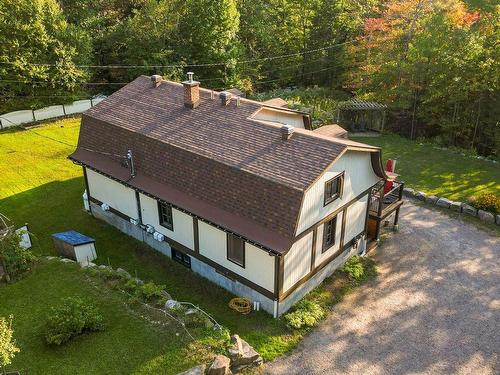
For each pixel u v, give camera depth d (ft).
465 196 86.94
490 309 58.80
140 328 51.24
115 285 59.00
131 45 144.05
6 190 88.94
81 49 131.75
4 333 41.98
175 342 49.19
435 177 95.40
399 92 117.19
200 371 45.55
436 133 123.44
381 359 50.83
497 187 90.38
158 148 65.57
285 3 162.20
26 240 70.64
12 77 119.85
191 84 68.33
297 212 50.47
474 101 109.91
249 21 165.07
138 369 45.93
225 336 49.98
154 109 73.31
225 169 57.36
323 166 52.70
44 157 103.45
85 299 56.08
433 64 111.24
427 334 54.60
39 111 124.36
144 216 69.26
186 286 62.49
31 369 46.03
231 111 67.31
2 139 112.27
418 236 75.46
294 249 53.62
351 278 64.44
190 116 68.80
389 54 123.03
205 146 61.77
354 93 146.00
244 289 58.34
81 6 155.12
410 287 63.10
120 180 68.13
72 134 117.29
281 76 165.37
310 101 137.49
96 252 70.13
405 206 84.84
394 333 54.70
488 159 105.19
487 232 76.59
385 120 126.00
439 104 115.75
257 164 56.03
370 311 58.34
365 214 68.03
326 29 157.07
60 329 49.19
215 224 55.57
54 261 64.95
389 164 78.07
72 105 130.41
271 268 53.06
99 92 151.53
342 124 124.88
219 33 147.23
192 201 59.98
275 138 59.36
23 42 119.03
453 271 66.54
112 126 72.74
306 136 57.98
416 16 120.57
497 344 53.11
